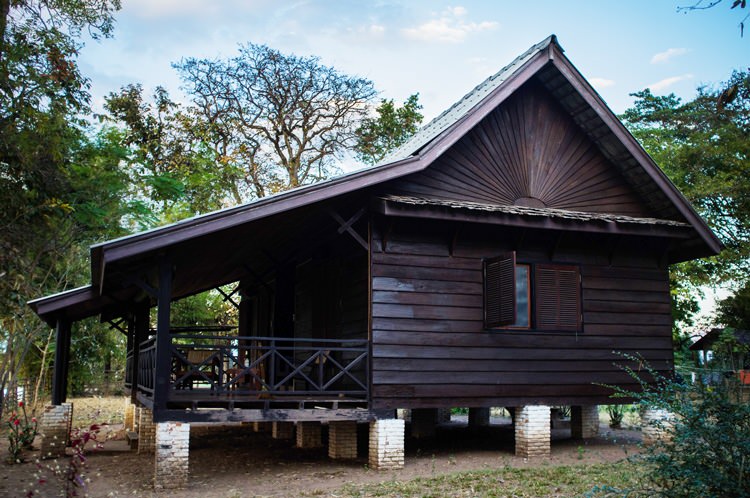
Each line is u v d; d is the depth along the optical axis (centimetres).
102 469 1175
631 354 1313
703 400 635
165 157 3259
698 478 576
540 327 1252
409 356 1150
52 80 1672
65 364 1464
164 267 1009
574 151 1370
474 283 1223
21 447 1312
